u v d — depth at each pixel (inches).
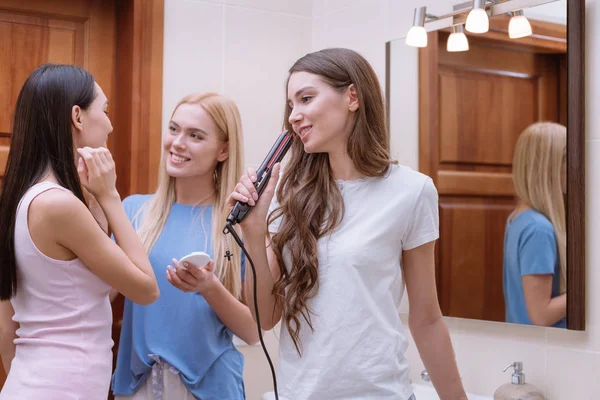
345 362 52.2
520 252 80.1
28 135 59.3
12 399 57.0
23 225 57.6
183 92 97.0
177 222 77.6
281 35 105.5
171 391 72.7
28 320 58.6
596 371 73.4
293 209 55.5
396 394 53.0
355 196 55.6
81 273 59.0
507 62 81.7
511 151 81.4
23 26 90.7
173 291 74.3
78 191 60.4
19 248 57.9
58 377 57.1
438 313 58.6
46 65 61.7
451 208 88.1
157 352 72.7
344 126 55.1
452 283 88.1
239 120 79.0
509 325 82.1
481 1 82.2
